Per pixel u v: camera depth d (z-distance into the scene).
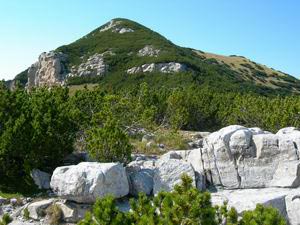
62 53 129.62
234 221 12.53
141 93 53.66
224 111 54.56
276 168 23.06
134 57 124.06
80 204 22.14
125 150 26.14
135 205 12.84
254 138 23.77
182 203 11.84
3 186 25.70
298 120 42.62
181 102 52.22
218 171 23.89
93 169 22.17
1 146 25.53
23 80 145.88
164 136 37.66
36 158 26.02
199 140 37.53
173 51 124.88
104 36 148.38
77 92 43.34
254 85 119.94
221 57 157.25
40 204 22.56
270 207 12.25
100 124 31.41
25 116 27.61
